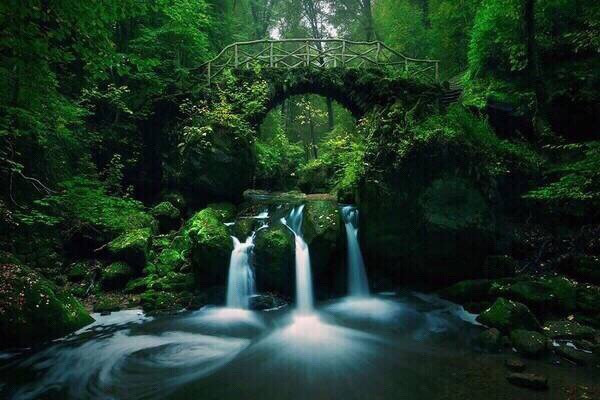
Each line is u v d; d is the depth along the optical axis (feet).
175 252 27.37
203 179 33.09
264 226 28.37
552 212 25.94
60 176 28.27
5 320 16.33
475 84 35.37
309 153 98.07
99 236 27.68
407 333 19.08
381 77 39.58
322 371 15.12
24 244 23.70
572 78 27.86
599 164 19.63
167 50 38.45
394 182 25.23
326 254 24.32
